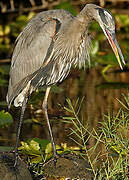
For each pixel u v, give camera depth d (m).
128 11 23.22
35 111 12.98
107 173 8.48
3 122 11.90
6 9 23.12
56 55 9.66
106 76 16.64
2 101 13.67
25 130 11.38
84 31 9.53
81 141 10.62
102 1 16.42
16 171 8.47
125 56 18.05
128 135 9.48
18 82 9.77
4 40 21.73
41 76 10.05
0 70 16.58
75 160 9.16
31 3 23.08
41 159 9.55
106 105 13.15
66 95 14.22
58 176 8.91
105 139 9.50
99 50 19.64
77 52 9.74
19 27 21.91
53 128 11.53
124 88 14.88
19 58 9.73
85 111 12.73
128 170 8.47
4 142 10.45
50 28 9.33
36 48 9.41
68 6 19.61
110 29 9.09
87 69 17.30
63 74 10.17
